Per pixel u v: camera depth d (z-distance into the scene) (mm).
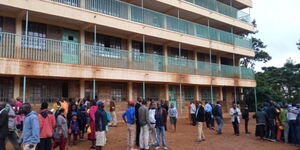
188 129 18094
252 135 16547
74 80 19672
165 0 25219
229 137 15508
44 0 16953
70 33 20078
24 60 15266
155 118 11938
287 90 49500
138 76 21594
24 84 15422
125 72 20641
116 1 21422
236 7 36781
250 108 36500
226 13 32781
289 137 14578
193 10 28016
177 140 14039
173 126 17953
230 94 34844
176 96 27688
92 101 11828
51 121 8523
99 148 10352
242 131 18266
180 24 26641
